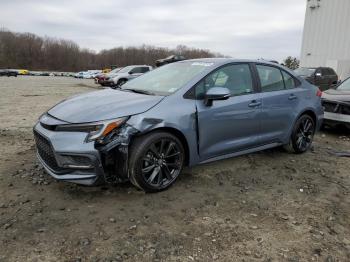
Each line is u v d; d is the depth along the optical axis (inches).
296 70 720.3
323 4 914.7
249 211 141.6
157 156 148.5
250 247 116.2
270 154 221.5
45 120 147.5
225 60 182.1
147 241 116.9
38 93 713.6
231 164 197.0
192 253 111.6
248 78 186.9
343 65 882.1
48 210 134.7
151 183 148.6
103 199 145.3
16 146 219.3
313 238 123.4
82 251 110.1
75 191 151.6
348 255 114.5
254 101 183.3
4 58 4047.7
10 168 177.2
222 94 154.2
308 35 961.5
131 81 195.5
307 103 218.8
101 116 137.1
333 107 282.4
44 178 164.6
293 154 223.9
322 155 226.2
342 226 133.0
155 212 136.6
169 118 147.9
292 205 148.9
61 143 134.0
